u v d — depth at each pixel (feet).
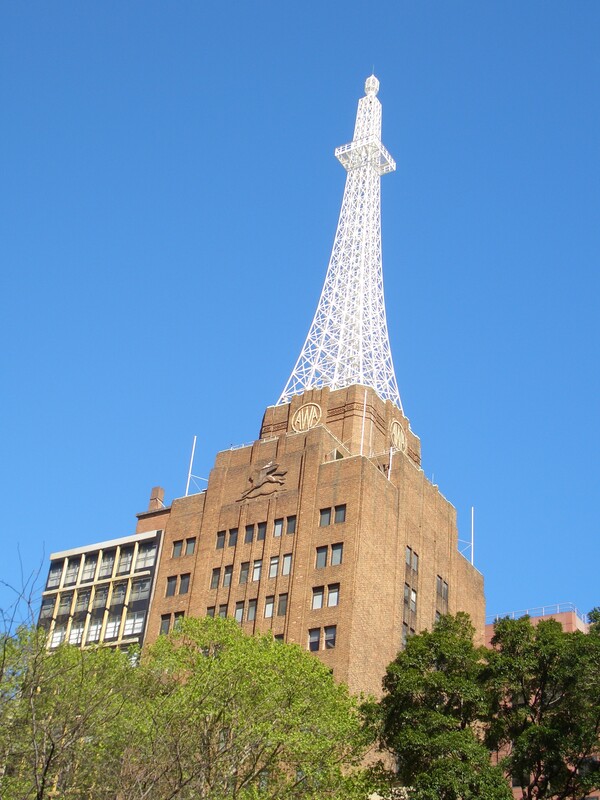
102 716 192.65
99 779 187.73
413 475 408.67
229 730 214.69
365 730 239.50
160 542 408.67
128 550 415.44
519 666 239.91
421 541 399.44
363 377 453.17
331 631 346.54
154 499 447.01
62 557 429.38
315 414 429.79
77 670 202.18
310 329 479.82
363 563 360.48
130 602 401.29
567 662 234.79
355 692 334.03
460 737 229.45
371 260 506.89
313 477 384.88
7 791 176.96
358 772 238.07
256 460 404.98
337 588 354.95
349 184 539.29
